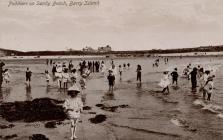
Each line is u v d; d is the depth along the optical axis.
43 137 10.58
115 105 16.36
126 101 17.48
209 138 10.49
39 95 19.75
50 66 58.81
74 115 10.36
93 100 17.89
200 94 19.84
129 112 14.52
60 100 17.34
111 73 21.78
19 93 20.83
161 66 53.53
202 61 65.50
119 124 12.43
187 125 12.10
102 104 16.44
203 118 13.27
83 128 11.91
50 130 11.73
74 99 10.43
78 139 10.55
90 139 10.54
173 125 12.15
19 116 13.68
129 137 10.69
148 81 28.22
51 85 25.64
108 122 12.80
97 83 26.75
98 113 14.50
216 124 12.25
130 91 21.58
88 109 15.37
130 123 12.49
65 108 10.40
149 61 79.81
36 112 14.02
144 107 15.69
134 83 26.70
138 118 13.32
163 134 10.98
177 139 10.45
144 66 55.25
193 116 13.60
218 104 16.28
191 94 19.86
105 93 20.67
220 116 13.53
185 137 10.65
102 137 10.77
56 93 20.59
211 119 13.07
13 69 49.59
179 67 47.81
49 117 13.60
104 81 28.36
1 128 12.04
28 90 22.47
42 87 24.30
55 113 13.90
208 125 12.15
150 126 12.09
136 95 19.66
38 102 15.11
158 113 14.32
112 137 10.76
